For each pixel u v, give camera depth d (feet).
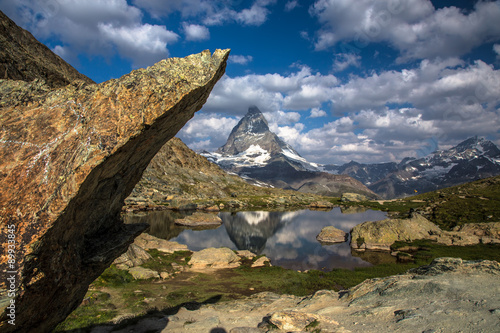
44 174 23.59
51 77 68.23
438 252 138.21
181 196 493.36
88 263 29.73
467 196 306.76
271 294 73.15
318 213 380.17
